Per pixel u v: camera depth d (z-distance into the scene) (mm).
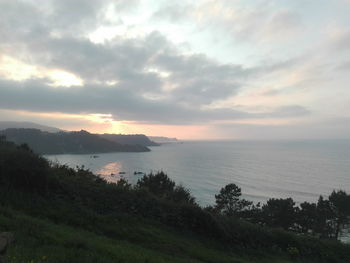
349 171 185375
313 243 15938
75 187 13633
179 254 10656
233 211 39844
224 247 13023
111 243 9359
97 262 7137
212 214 14523
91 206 12852
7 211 9570
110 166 149375
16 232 7793
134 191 14594
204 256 11008
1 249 5840
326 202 42781
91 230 10789
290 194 108688
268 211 40062
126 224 12031
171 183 25125
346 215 41562
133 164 168125
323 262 14641
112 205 13289
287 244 15234
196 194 91000
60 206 11875
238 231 14359
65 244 7906
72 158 163375
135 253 8672
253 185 123688
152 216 13594
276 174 163750
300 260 14070
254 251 13625
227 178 137000
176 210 14016
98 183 14695
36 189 12305
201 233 13547
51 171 13289
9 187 11844
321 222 41406
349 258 15562
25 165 12305
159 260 8680
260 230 15266
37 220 9531
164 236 11852
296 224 39688
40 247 7188
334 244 16391
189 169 162250
